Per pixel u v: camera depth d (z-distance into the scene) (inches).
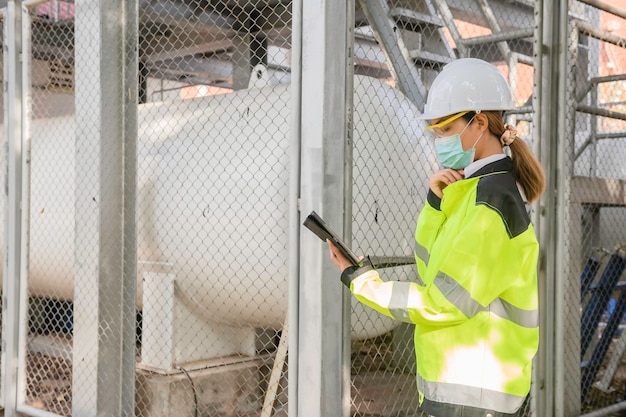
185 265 165.3
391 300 77.0
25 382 179.8
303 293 120.9
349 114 120.2
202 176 162.2
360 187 146.9
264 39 242.8
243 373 174.4
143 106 192.5
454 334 77.9
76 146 164.1
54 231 213.8
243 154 156.5
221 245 157.6
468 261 73.9
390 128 155.6
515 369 77.8
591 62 307.4
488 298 75.0
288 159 148.9
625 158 304.2
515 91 234.4
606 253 223.5
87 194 161.0
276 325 167.0
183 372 166.2
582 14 276.2
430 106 86.1
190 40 251.9
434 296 74.6
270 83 176.9
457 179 84.9
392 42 181.6
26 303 179.6
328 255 119.1
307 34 121.0
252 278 155.3
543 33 154.2
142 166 175.8
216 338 177.3
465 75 84.3
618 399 215.6
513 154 84.0
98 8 158.4
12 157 181.3
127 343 159.2
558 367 153.7
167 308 167.0
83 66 163.0
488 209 75.1
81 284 161.3
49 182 216.5
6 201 183.3
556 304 153.6
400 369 191.3
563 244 154.3
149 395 163.8
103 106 158.7
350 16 120.2
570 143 180.5
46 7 275.9
